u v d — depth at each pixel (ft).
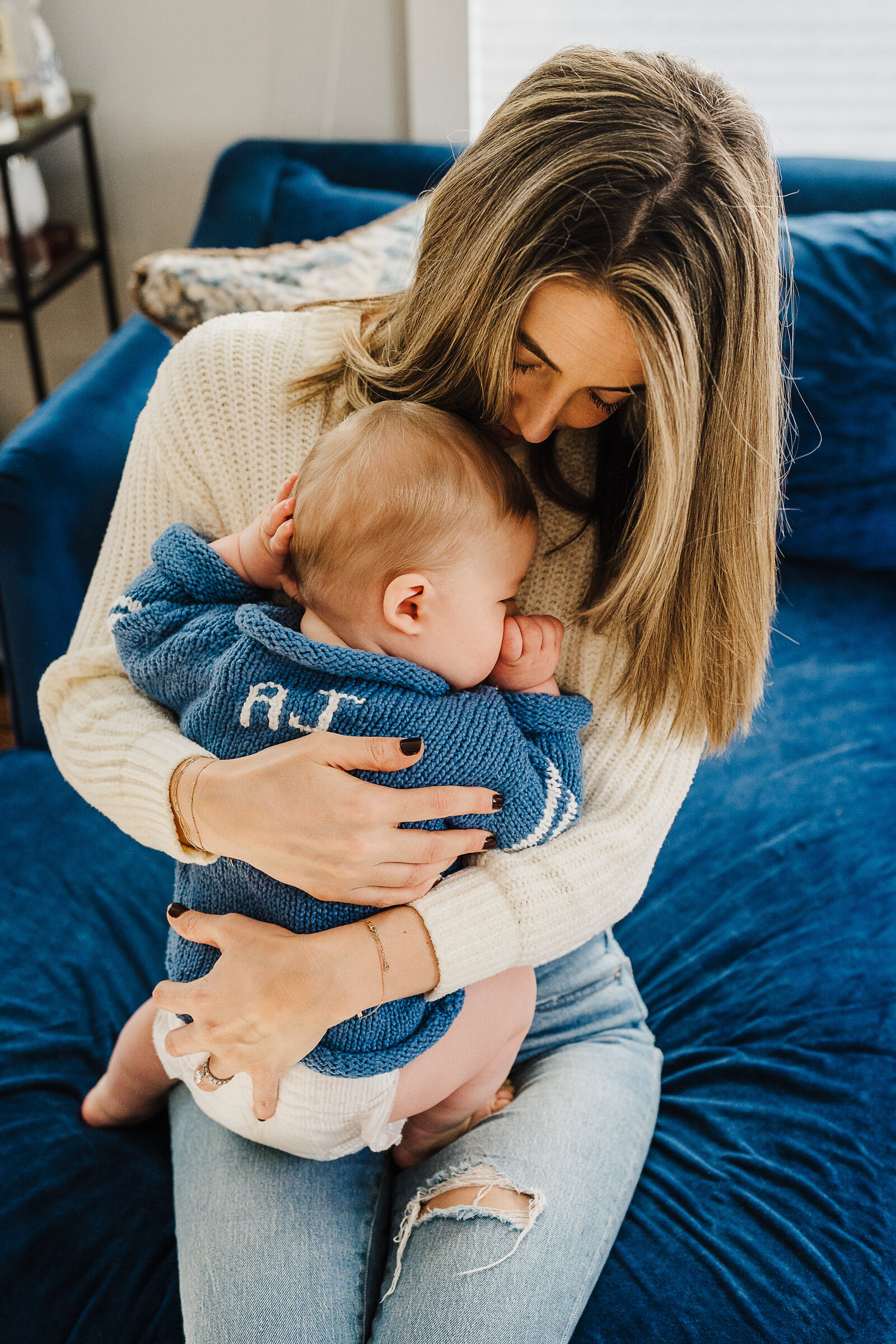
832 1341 2.80
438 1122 3.06
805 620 5.44
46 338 7.79
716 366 2.40
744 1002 3.80
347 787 2.49
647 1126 3.23
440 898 2.72
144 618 2.85
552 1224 2.77
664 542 2.54
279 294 4.87
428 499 2.57
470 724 2.63
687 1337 2.80
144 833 2.83
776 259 2.40
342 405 3.03
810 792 4.55
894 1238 3.03
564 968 3.50
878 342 5.03
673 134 2.22
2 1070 3.52
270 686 2.64
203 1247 2.81
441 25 6.14
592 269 2.24
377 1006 2.65
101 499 4.64
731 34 6.30
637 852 2.96
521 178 2.31
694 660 2.81
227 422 3.11
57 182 7.14
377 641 2.69
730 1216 3.11
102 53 6.63
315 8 6.31
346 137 6.81
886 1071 3.49
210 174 7.02
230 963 2.56
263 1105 2.63
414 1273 2.72
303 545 2.68
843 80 6.37
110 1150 3.36
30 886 4.11
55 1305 2.98
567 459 3.03
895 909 4.03
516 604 3.08
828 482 5.30
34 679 4.62
